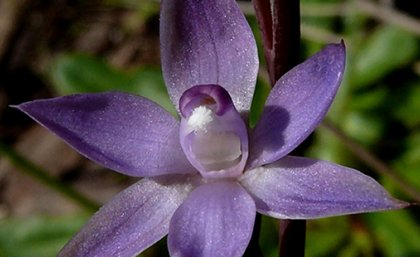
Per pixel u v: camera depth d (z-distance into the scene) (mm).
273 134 80
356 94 136
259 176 80
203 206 79
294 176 79
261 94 129
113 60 167
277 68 83
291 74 80
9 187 157
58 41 172
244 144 81
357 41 138
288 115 80
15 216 153
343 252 126
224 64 83
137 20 168
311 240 127
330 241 127
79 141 80
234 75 83
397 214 125
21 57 171
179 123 82
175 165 82
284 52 82
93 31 171
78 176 156
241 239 77
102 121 81
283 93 80
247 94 83
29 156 160
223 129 81
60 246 133
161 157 82
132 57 167
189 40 83
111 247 78
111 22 170
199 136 80
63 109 79
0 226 134
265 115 81
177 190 81
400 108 135
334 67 76
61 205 153
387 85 138
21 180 157
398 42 136
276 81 83
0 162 159
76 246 78
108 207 79
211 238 77
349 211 75
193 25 82
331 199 76
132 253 78
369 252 126
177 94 83
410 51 136
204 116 80
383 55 136
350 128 134
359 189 76
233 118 81
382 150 134
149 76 137
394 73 139
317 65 78
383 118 135
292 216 77
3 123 165
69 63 140
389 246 125
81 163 157
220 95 80
